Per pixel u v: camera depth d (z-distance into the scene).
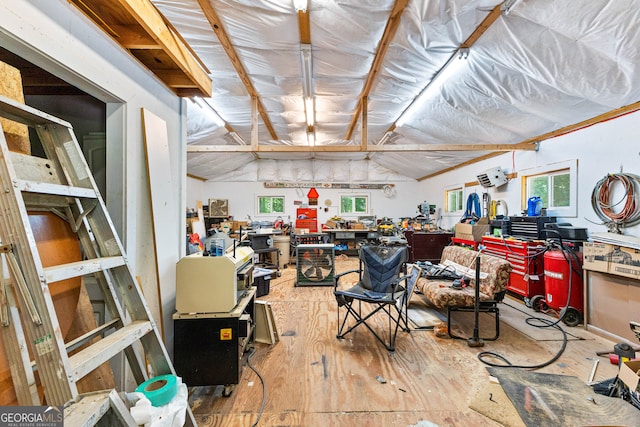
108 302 1.24
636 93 2.61
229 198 8.37
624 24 1.92
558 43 2.24
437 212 7.50
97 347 0.98
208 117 4.50
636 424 1.48
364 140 4.05
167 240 2.03
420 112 4.32
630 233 2.87
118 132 1.69
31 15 1.12
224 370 1.84
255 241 5.57
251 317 2.47
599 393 1.81
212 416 1.68
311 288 4.60
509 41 2.40
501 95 3.22
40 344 0.82
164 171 2.02
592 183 3.29
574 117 3.31
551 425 1.54
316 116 4.83
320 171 8.49
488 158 5.39
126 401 1.10
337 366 2.22
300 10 2.16
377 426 1.60
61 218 1.22
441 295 2.77
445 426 1.59
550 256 3.20
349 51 2.84
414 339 2.71
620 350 1.77
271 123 5.20
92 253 1.20
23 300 0.82
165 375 1.29
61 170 1.13
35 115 1.02
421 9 2.18
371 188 8.58
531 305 3.54
